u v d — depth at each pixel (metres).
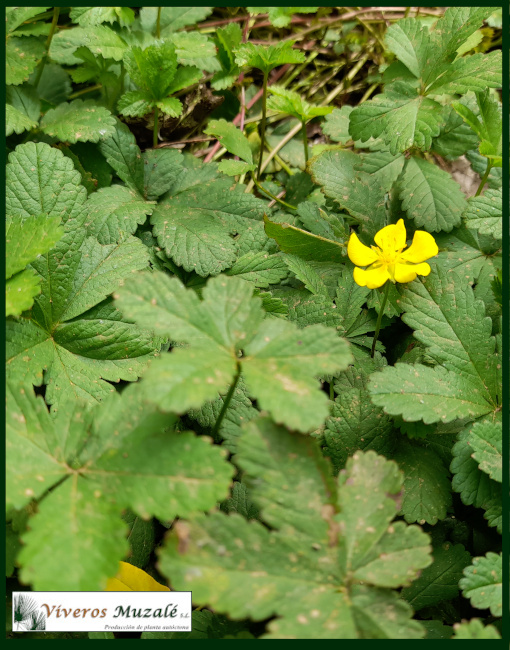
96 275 0.32
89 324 0.32
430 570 0.31
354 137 0.35
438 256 0.36
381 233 0.31
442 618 0.31
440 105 0.34
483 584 0.28
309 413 0.25
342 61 0.50
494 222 0.35
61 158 0.33
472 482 0.30
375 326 0.35
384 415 0.32
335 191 0.37
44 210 0.33
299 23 0.50
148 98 0.37
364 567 0.25
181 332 0.26
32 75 0.42
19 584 0.29
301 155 0.44
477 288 0.36
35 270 0.32
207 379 0.25
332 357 0.26
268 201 0.41
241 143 0.38
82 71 0.40
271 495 0.26
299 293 0.36
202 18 0.44
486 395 0.31
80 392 0.31
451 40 0.35
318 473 0.26
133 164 0.37
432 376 0.31
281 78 0.49
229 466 0.26
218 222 0.36
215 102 0.44
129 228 0.35
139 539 0.31
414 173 0.37
